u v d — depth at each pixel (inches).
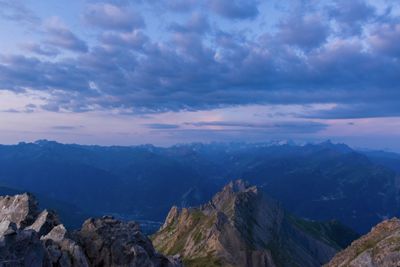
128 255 3361.2
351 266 5797.2
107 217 3865.7
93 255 3297.2
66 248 3031.5
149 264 3417.8
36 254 2566.4
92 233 3494.1
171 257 4097.0
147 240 3828.7
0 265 2325.3
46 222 3545.8
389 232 6358.3
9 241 2433.6
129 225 3870.6
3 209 4005.9
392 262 5408.5
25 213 3863.2
